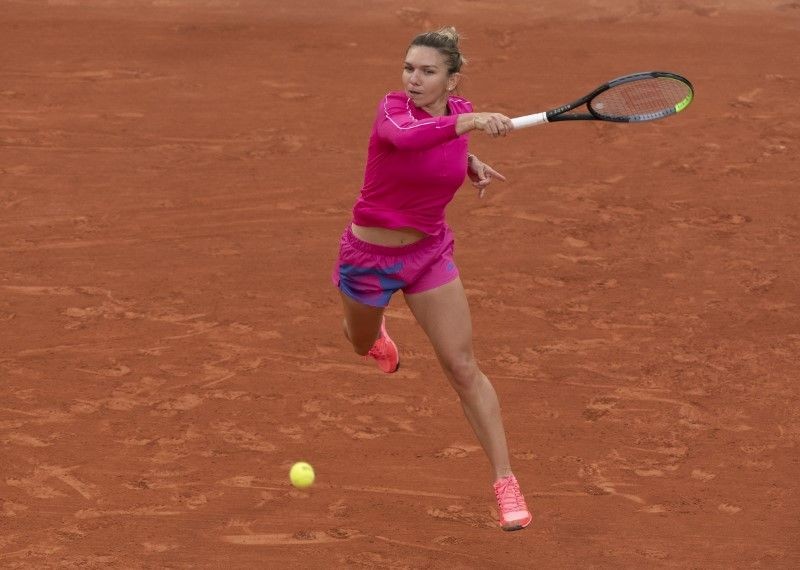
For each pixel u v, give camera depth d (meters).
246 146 44.31
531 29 57.81
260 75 51.81
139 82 50.81
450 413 27.16
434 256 20.17
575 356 29.84
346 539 22.64
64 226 37.44
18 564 21.69
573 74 52.47
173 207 38.94
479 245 36.53
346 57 54.16
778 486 24.45
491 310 32.31
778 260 35.62
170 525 22.94
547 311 32.31
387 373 26.06
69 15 58.41
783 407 27.52
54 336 30.47
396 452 25.53
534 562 22.12
